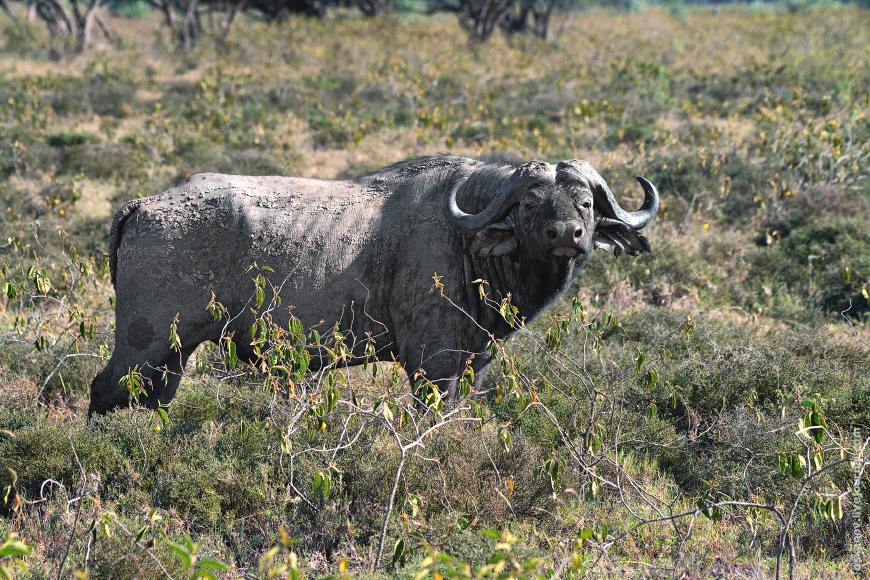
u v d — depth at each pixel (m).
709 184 47.03
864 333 31.45
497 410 22.61
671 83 85.44
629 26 160.62
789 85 80.56
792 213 44.53
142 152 55.53
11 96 77.31
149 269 20.22
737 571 15.61
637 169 48.53
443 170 20.72
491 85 86.62
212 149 56.03
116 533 15.59
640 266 35.41
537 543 17.09
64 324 28.52
